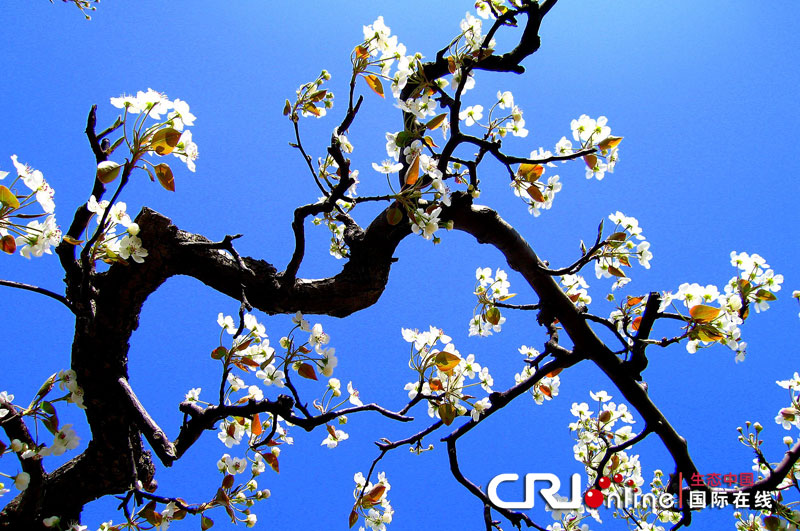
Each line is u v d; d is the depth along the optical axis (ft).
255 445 3.67
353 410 3.49
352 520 3.79
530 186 3.86
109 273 3.70
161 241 3.68
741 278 3.94
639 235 3.96
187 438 3.45
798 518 3.92
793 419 4.28
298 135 4.03
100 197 3.08
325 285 3.93
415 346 3.76
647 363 3.92
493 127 4.00
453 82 3.70
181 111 2.99
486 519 3.85
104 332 3.64
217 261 3.76
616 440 4.49
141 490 3.45
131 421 3.74
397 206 3.51
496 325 4.25
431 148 3.85
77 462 3.84
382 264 4.03
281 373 3.41
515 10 3.65
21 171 2.95
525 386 4.00
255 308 3.93
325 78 3.99
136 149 2.97
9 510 3.70
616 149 3.78
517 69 3.90
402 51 3.63
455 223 4.18
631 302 4.19
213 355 3.36
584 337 4.09
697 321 3.69
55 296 3.29
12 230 2.97
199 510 3.53
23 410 3.22
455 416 3.73
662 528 4.57
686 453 4.05
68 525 3.77
